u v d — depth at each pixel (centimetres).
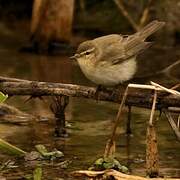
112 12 2189
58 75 1680
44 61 1856
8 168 1033
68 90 1118
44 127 1268
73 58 1152
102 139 1191
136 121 1308
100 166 1013
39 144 1157
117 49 1115
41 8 1955
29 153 1090
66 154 1105
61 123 1221
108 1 2205
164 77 1669
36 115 1338
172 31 2091
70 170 1023
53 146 1148
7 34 2162
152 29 1152
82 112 1374
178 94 1010
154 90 1029
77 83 1597
